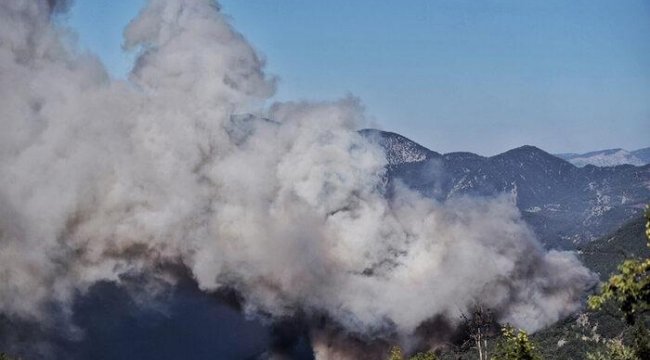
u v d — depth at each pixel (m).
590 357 59.91
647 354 54.47
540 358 66.69
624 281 32.53
